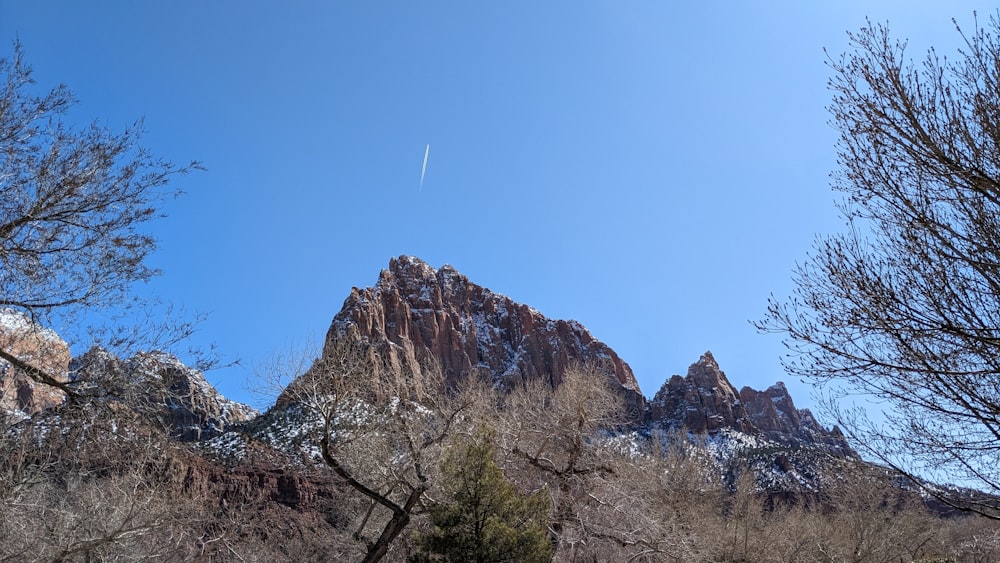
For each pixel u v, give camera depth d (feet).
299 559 82.17
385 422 65.31
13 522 36.14
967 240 29.50
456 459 62.64
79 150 32.99
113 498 43.50
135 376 34.22
